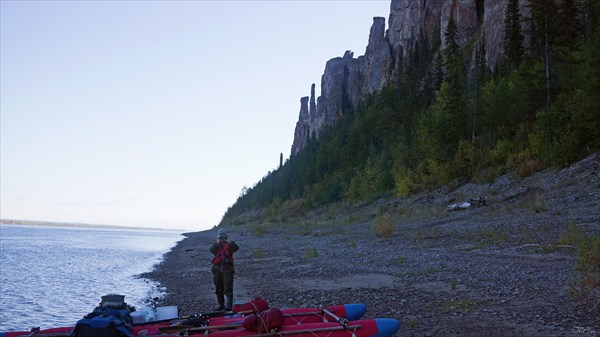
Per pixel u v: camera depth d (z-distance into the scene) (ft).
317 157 320.70
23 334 23.82
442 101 183.11
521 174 117.19
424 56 323.98
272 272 61.77
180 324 25.08
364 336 24.06
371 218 147.33
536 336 25.13
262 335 22.66
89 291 60.18
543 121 122.62
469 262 53.98
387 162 201.36
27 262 102.94
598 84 111.75
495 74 207.51
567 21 169.07
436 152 165.17
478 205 107.86
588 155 108.58
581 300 31.99
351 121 329.11
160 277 71.10
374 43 487.61
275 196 360.07
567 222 70.54
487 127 161.79
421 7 384.27
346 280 50.29
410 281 46.16
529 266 47.50
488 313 30.86
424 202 138.31
